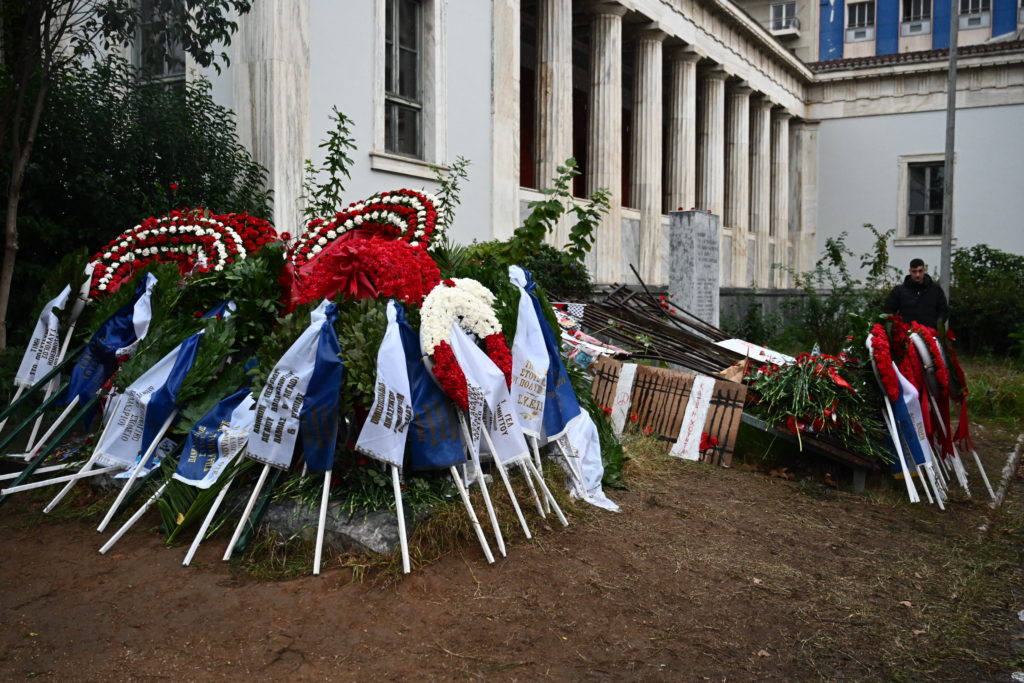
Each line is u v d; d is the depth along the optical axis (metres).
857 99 27.33
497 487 5.12
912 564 5.27
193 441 4.70
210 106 8.52
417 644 3.74
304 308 4.55
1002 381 12.76
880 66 26.66
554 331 5.92
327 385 4.36
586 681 3.58
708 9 20.38
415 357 4.74
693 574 4.79
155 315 5.34
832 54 33.12
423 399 4.68
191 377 4.86
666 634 4.07
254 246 6.10
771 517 5.95
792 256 28.33
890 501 6.66
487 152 13.13
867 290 19.47
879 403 6.86
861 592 4.77
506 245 9.57
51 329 5.75
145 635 3.66
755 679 3.71
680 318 11.09
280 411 4.35
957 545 5.70
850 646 4.09
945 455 7.21
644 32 18.17
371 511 4.45
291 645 3.64
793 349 17.83
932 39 31.92
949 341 7.35
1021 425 10.88
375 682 3.43
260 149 9.35
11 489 4.73
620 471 6.47
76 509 4.90
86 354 5.47
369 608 3.96
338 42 10.16
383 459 4.38
